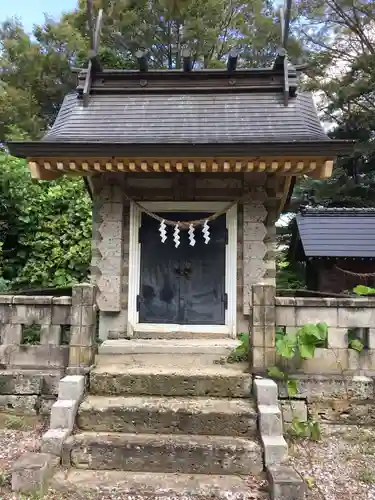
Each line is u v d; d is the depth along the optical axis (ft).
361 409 16.33
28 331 20.10
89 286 16.89
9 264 30.89
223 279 22.29
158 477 13.33
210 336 21.62
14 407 16.90
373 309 16.71
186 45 58.13
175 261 22.44
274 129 19.99
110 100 22.25
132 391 16.06
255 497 12.33
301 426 15.76
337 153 18.12
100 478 13.16
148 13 59.26
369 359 16.65
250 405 15.24
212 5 58.13
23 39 62.28
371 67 58.18
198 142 18.16
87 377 16.25
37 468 12.53
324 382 16.46
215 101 21.83
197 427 14.67
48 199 32.32
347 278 31.48
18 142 18.48
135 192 22.18
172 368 17.06
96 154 18.69
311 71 63.98
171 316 22.20
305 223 34.78
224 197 22.02
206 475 13.51
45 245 31.12
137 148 18.38
